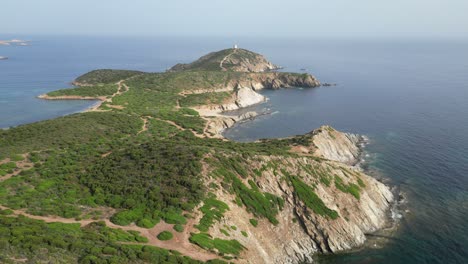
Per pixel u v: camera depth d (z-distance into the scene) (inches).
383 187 3253.0
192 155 2933.1
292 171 2989.7
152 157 2977.4
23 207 2153.1
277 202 2726.4
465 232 2618.1
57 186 2532.0
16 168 2815.0
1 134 3661.4
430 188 3314.5
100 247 1690.5
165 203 2381.9
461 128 5034.5
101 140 3932.1
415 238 2600.9
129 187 2509.8
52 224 1898.4
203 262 1898.4
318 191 2866.6
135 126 4734.3
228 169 2832.2
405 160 3996.1
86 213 2208.4
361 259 2423.7
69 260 1487.5
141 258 1722.4
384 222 2839.6
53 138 3722.9
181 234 2126.0
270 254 2389.3
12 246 1450.5
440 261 2321.6
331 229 2610.7
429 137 4712.1
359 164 3949.3
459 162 3823.8
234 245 2210.9
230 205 2532.0
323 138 4227.4
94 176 2721.5
